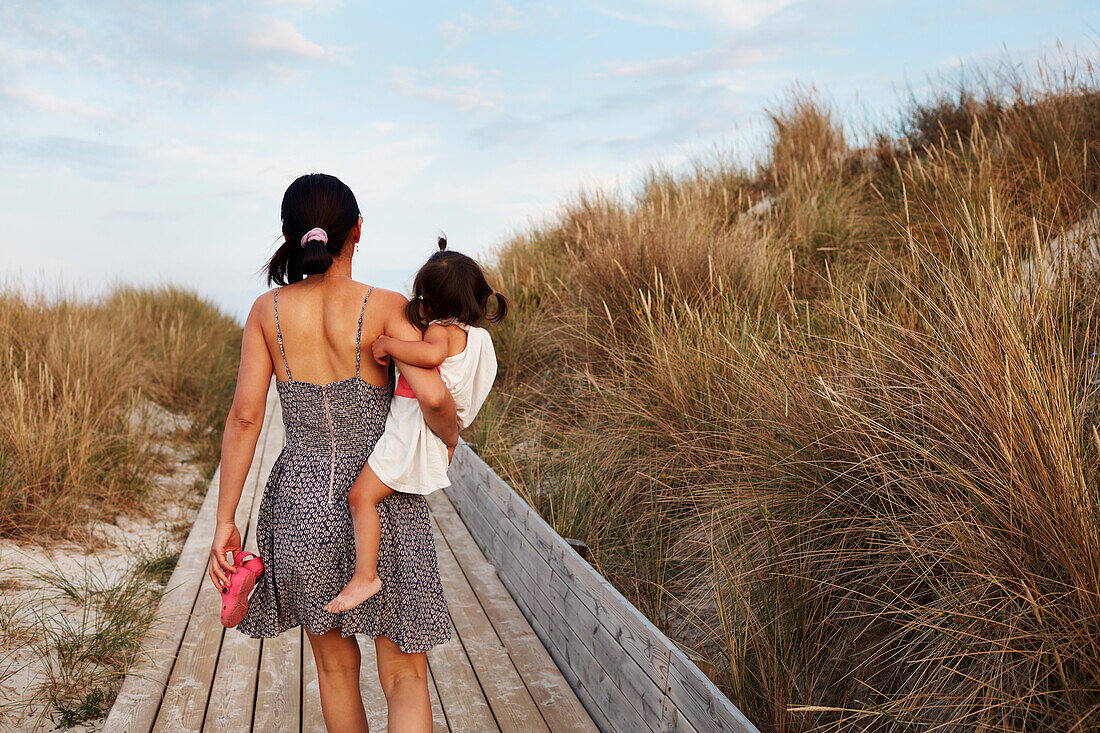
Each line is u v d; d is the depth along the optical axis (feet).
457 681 10.01
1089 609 6.06
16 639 11.19
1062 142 18.07
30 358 22.26
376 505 6.66
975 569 7.00
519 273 26.94
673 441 13.30
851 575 8.54
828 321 13.97
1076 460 6.59
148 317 36.29
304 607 6.73
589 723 9.06
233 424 6.86
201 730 8.93
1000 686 6.26
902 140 26.84
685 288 17.90
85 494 17.08
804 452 10.12
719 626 9.15
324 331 6.77
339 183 6.98
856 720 7.20
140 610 12.09
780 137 30.78
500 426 18.38
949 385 8.72
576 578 9.82
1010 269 9.21
